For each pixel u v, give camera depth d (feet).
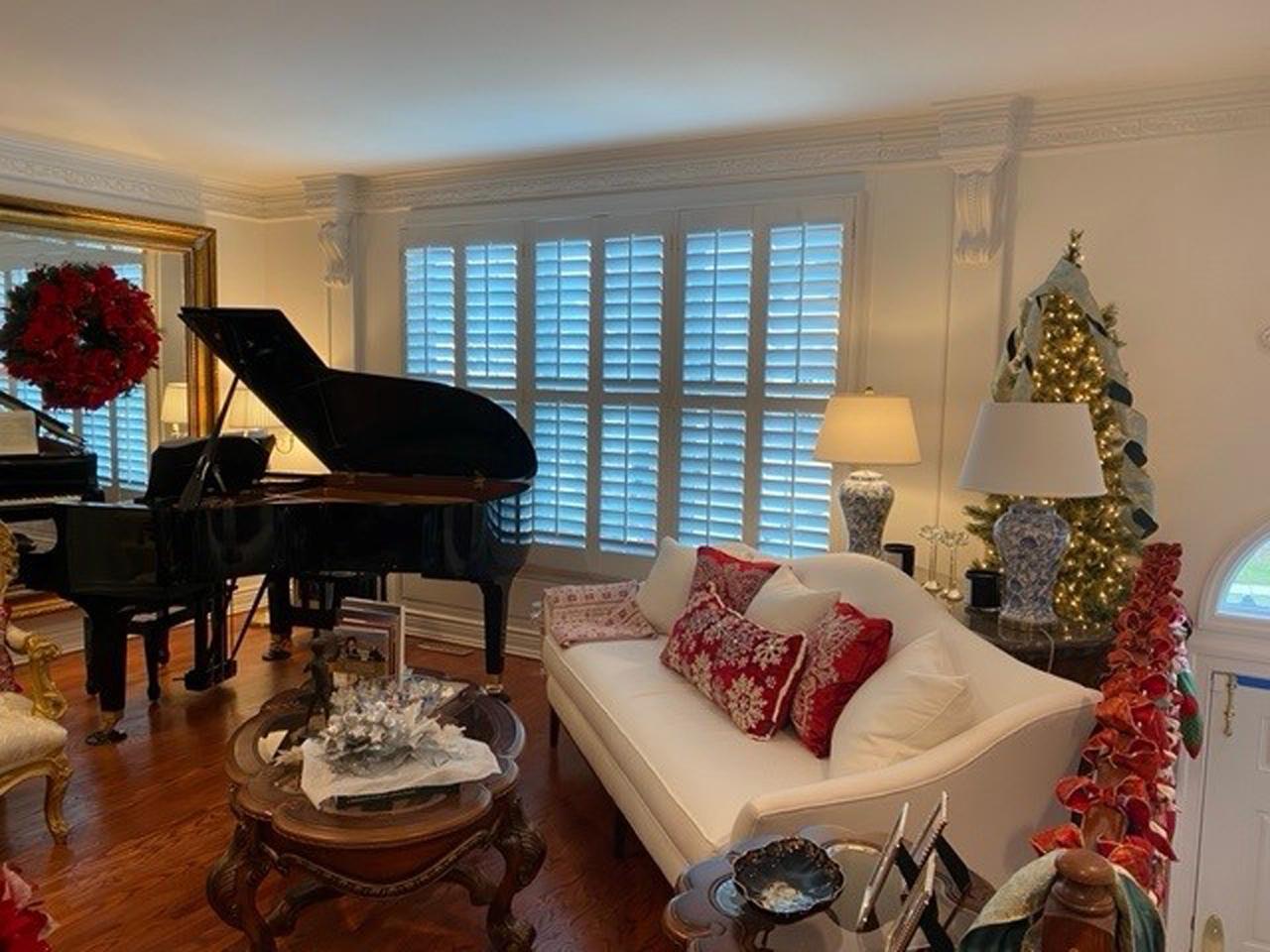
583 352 15.15
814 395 13.32
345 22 9.05
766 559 11.17
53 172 14.49
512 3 8.50
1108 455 10.30
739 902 4.87
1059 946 3.06
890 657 8.14
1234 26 8.82
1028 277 11.80
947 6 8.43
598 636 11.32
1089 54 9.67
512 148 14.39
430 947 8.08
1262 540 10.82
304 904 8.16
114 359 14.92
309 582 14.87
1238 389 10.75
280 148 14.58
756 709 8.43
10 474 12.96
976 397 12.20
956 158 11.70
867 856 5.45
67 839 9.62
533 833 7.68
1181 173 10.82
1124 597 10.30
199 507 11.25
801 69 10.35
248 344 11.84
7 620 9.86
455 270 16.19
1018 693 7.00
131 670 14.71
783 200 13.25
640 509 14.89
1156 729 5.05
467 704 8.85
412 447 14.14
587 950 8.06
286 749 7.70
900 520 12.94
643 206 14.39
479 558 12.67
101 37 9.52
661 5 8.52
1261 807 11.05
